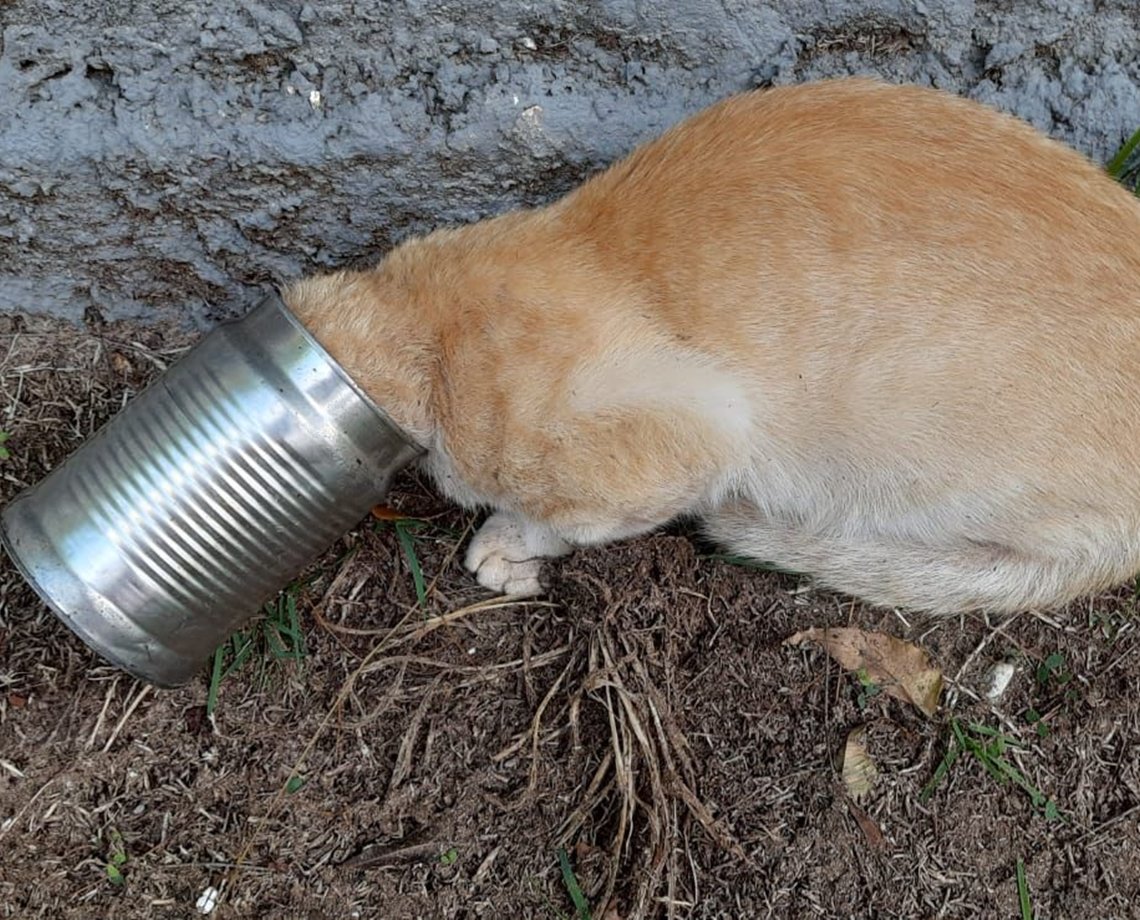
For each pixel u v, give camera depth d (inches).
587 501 37.5
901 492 38.1
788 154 36.9
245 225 39.3
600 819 39.1
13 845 38.0
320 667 39.4
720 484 38.6
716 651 39.9
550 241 37.2
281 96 38.0
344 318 36.8
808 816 39.5
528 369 36.5
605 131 39.2
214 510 35.7
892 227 36.4
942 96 37.5
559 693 39.5
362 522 40.2
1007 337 36.3
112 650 36.0
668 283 36.7
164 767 38.8
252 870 38.5
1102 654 41.0
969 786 40.2
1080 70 40.1
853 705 40.2
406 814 39.1
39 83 37.3
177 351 40.8
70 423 40.0
